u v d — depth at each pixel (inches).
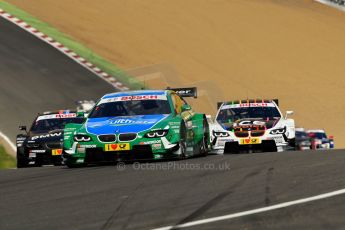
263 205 756.0
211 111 3590.1
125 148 1406.3
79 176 1192.2
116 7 5014.8
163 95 1565.0
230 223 671.8
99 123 1460.4
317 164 1096.2
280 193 828.0
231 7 5551.2
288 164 1140.5
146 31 4660.4
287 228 634.8
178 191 903.1
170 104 1529.3
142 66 4050.2
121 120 1457.9
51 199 910.4
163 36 4618.6
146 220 713.0
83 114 1593.3
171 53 4345.5
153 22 4862.2
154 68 4040.4
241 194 842.8
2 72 3516.2
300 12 5949.8
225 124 2001.7
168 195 872.9
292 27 5423.2
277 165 1140.5
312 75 4458.7
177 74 4008.4
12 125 2800.2
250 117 2039.9
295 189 848.9
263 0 6043.3
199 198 832.3
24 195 970.1
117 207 804.6
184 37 4699.8
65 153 1448.1
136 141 1407.5
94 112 1531.7
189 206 780.6
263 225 652.7
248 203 775.7
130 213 759.1
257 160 1285.7
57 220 746.8
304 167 1068.5
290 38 5142.7
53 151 2007.9
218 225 666.2
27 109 3061.0
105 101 1558.8
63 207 834.2
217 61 4382.4
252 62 4503.0
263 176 998.4
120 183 1029.2
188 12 5216.5
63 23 4480.8
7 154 2380.7
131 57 4156.0
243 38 4926.2
